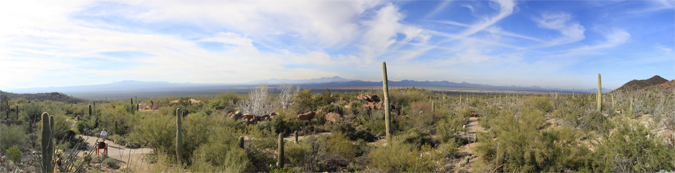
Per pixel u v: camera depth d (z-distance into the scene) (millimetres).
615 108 17000
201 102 35188
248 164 10406
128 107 28438
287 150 11852
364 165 11797
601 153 8086
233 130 13352
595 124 11922
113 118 18766
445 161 10734
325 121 20891
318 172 11078
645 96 18422
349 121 20266
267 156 12281
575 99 24500
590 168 8141
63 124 14625
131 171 9281
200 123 12688
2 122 17781
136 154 12172
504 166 9266
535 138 9578
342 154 12391
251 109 26016
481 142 10734
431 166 9867
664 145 7500
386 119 15844
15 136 10797
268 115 21688
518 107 22453
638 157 7262
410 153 10000
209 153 10383
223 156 10039
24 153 10148
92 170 8602
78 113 28797
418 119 19500
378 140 16688
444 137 14492
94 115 23062
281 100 27828
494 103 35062
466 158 11320
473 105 36625
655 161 6926
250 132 13508
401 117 21969
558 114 16312
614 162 7562
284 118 20000
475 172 9523
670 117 10938
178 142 10648
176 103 33500
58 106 28250
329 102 31719
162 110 22922
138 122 16609
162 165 8414
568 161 8422
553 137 9062
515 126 9844
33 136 11914
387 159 9977
